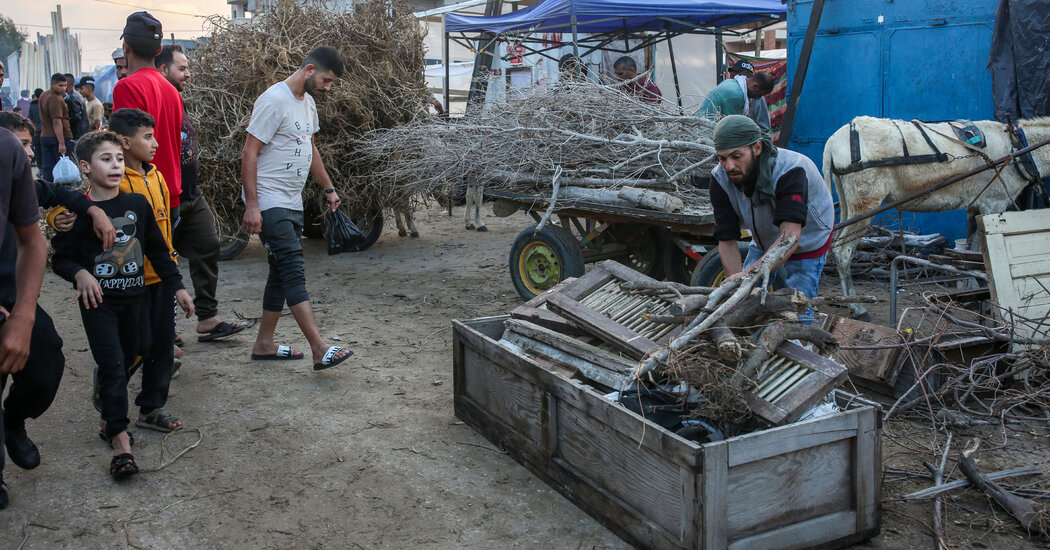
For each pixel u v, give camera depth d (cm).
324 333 565
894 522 298
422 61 901
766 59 1117
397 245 948
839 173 597
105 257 329
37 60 2250
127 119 367
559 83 648
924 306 442
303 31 821
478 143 644
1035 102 682
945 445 361
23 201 261
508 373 354
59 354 312
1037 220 458
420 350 526
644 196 562
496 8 1212
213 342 538
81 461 350
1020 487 316
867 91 819
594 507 298
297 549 280
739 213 370
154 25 448
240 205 818
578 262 613
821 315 460
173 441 373
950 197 590
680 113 632
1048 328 439
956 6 755
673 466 252
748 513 254
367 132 805
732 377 276
